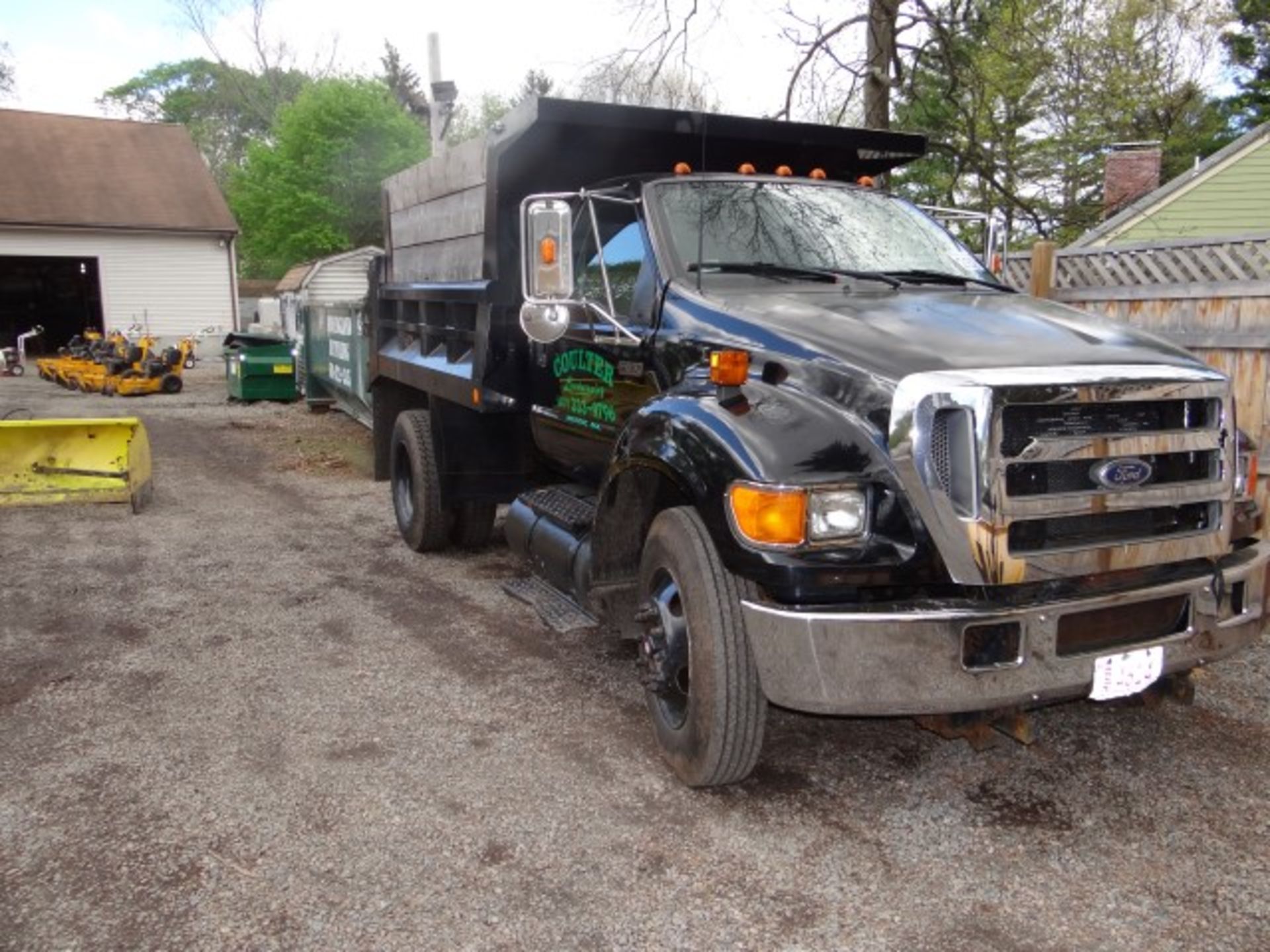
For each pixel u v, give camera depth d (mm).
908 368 3273
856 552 3215
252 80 51969
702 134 5305
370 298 8289
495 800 3744
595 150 5613
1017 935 2957
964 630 3096
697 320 4188
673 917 3049
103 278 29719
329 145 39562
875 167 6230
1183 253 7305
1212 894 3154
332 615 5949
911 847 3434
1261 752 4133
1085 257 8062
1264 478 6406
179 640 5504
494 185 5445
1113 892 3164
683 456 3578
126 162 31984
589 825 3570
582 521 4934
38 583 6582
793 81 11516
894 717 3400
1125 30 25266
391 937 2951
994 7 12031
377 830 3531
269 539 7902
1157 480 3363
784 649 3258
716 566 3551
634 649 5383
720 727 3541
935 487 3119
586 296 5098
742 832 3529
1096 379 3182
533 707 4613
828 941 2938
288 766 4020
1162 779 3908
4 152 30516
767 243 4652
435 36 14430
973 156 12125
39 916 3055
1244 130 29922
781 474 3225
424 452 7020
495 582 6664
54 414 15758
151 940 2941
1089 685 3271
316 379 15961
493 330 5605
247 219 41219
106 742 4234
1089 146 26141
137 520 8531
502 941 2938
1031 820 3611
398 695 4738
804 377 3566
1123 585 3336
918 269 4797
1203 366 3486
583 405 5121
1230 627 3572
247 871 3287
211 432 13938
